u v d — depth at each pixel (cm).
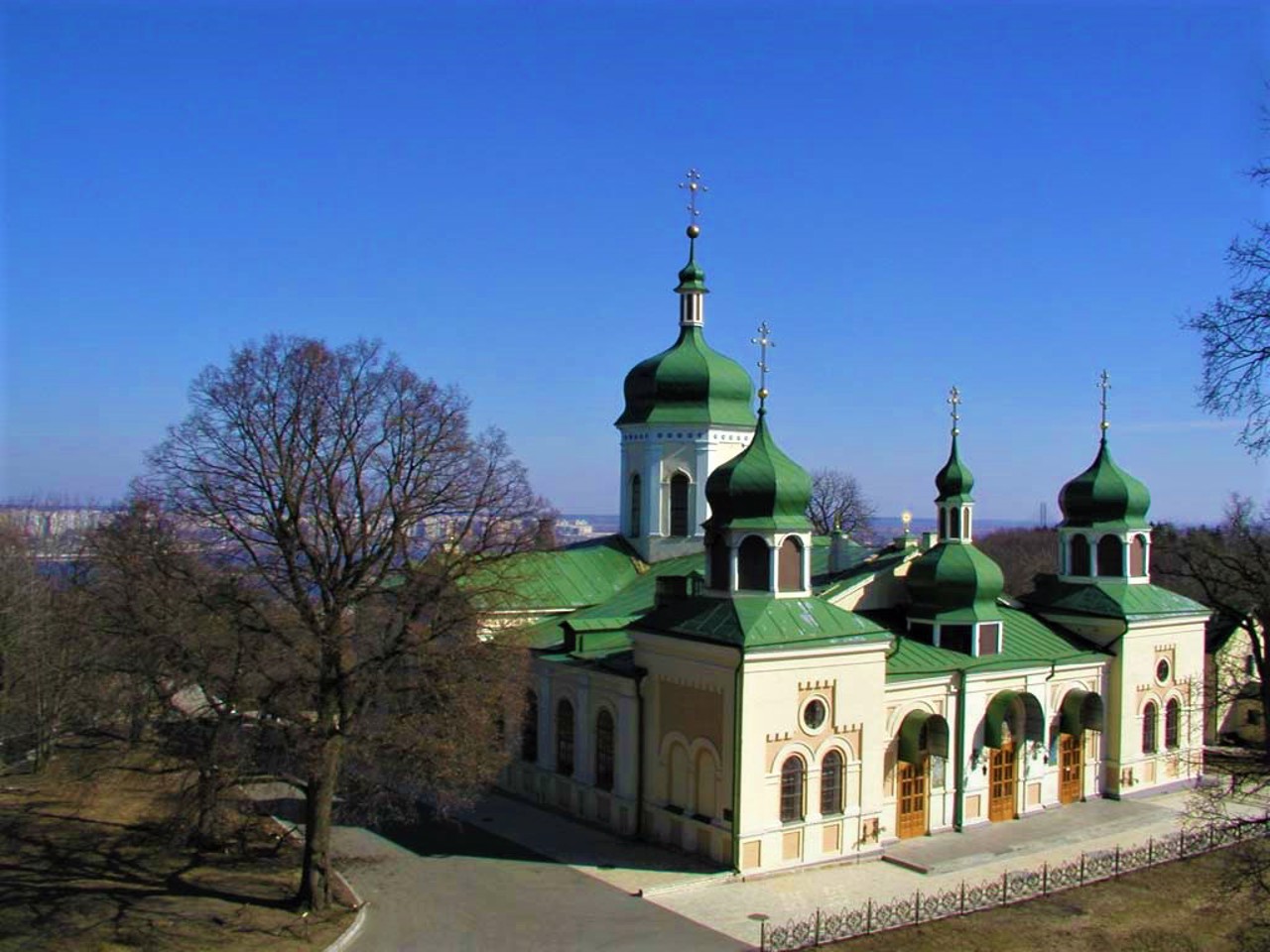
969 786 5100
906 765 4922
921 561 5359
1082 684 5619
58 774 5622
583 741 5188
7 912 3734
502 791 5700
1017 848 4816
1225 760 4959
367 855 4662
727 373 6366
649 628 4831
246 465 3738
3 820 4881
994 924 3962
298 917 3844
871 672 4719
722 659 4444
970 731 5094
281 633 3712
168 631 3641
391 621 3875
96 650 4009
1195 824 4709
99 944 3503
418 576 3853
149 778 5472
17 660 5900
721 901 4138
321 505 3778
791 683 4488
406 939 3747
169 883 4131
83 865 4278
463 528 4034
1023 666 5284
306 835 4044
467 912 3997
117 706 3991
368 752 3881
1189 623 6041
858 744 4678
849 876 4472
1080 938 3850
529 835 4938
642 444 6369
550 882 4331
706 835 4516
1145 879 4469
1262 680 5800
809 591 4756
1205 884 4406
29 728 5912
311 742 3706
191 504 3722
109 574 4084
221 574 3722
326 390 3812
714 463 6269
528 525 4150
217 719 3800
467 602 4034
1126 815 5375
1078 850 4856
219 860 4438
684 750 4666
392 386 3922
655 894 4188
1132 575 5988
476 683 3931
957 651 5228
